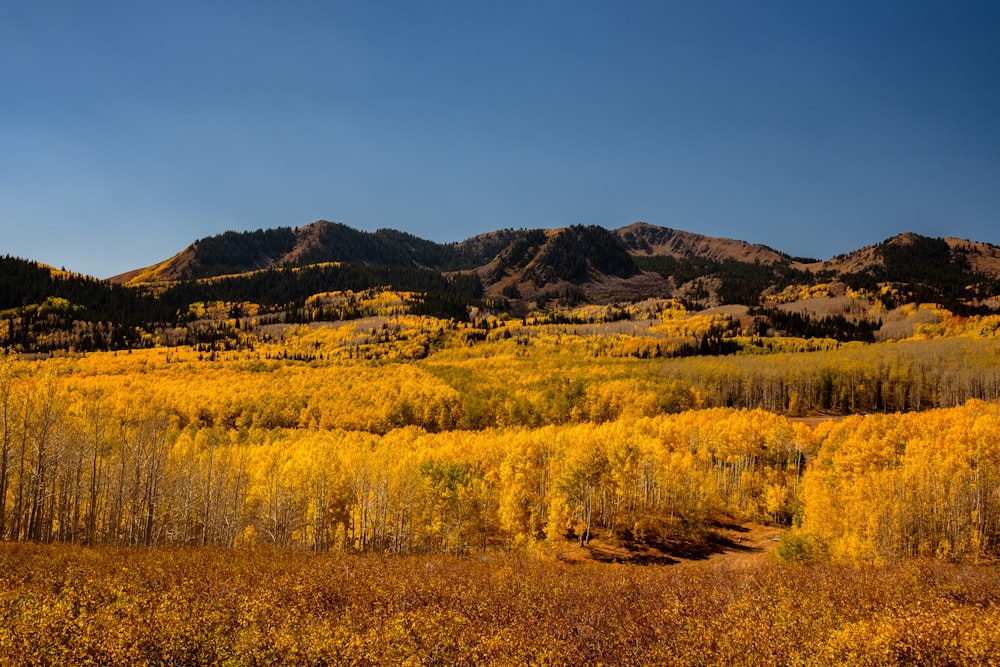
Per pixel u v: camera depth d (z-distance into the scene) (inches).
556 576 1244.5
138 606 792.9
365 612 836.6
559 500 2256.4
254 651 647.8
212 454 2191.2
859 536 1699.1
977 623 668.1
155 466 1999.3
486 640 688.4
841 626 698.2
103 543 1834.4
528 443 2915.8
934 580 1071.0
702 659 625.0
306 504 2229.3
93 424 2162.9
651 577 1234.6
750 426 3521.2
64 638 657.0
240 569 1183.6
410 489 2176.4
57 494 1722.4
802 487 2667.3
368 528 2194.9
